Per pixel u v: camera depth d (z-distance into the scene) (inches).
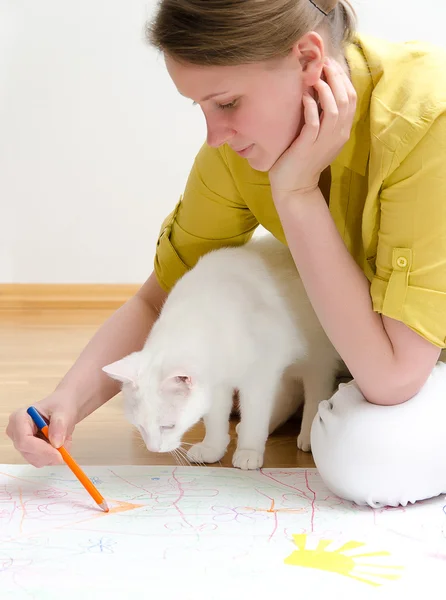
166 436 51.1
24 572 35.9
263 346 54.2
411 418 43.4
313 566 36.4
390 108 43.3
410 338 43.4
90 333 97.0
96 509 43.7
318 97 42.2
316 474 50.3
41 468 50.4
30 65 107.1
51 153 109.2
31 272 111.9
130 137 109.3
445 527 41.0
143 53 107.3
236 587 34.4
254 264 56.7
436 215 42.0
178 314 53.6
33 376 76.0
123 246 112.0
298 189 43.6
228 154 52.6
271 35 37.6
